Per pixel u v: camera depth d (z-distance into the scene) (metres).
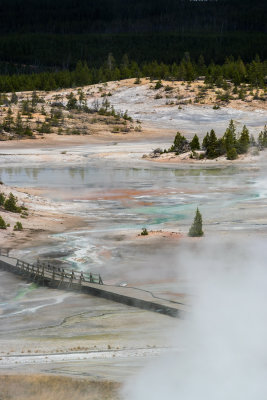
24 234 68.62
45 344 35.03
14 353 32.91
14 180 117.06
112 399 23.83
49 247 63.25
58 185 110.06
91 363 30.03
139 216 80.62
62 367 29.19
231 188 103.94
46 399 23.44
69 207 87.00
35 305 44.72
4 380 25.95
